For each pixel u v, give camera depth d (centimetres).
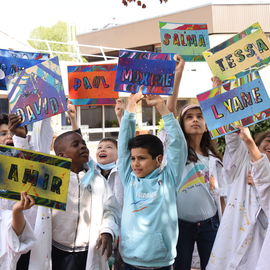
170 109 414
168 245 334
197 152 436
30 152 288
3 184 286
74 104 447
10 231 304
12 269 310
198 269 520
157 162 354
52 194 289
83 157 350
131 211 341
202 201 413
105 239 328
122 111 434
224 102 381
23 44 1067
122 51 377
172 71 378
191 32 461
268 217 371
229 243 392
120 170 366
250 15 1683
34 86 364
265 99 373
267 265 342
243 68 416
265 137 415
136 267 332
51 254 332
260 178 361
